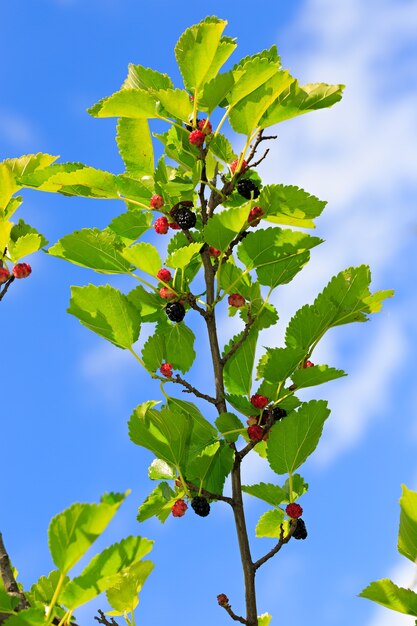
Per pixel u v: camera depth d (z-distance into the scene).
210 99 1.24
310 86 1.26
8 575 1.07
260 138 1.27
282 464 1.23
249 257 1.26
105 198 1.28
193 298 1.25
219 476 1.23
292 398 1.24
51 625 1.02
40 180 1.27
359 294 1.25
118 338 1.24
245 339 1.27
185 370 1.29
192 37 1.22
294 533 1.22
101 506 0.99
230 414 1.22
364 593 1.07
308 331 1.25
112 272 1.27
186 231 1.26
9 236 1.21
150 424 1.22
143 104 1.24
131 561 1.02
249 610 1.19
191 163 1.29
